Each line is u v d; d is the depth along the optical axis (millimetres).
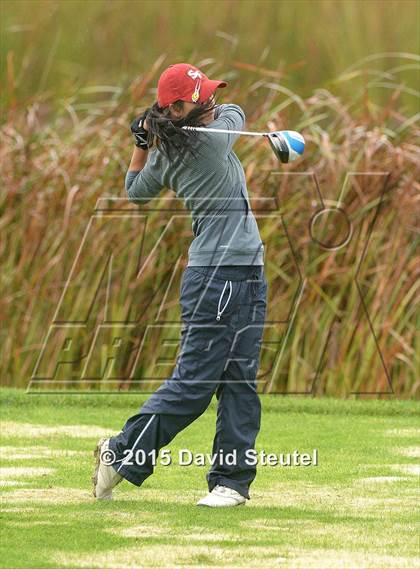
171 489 13727
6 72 29359
